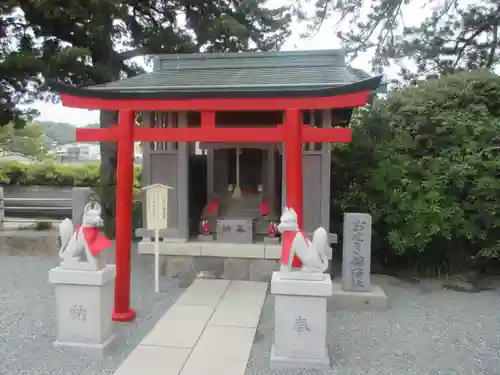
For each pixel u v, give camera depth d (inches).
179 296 219.0
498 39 436.1
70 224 160.7
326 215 235.6
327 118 231.1
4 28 343.6
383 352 158.4
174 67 271.9
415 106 267.7
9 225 392.2
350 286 211.2
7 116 347.6
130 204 187.2
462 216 239.1
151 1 391.9
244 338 167.9
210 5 410.6
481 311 203.9
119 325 180.7
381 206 259.8
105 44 365.1
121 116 183.9
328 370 143.4
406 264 282.2
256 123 269.9
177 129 183.0
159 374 138.9
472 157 238.5
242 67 263.4
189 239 260.2
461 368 146.3
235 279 246.5
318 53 259.9
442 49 442.0
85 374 139.6
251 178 278.4
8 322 184.5
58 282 153.6
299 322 144.0
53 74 319.0
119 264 185.5
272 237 251.1
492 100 267.0
